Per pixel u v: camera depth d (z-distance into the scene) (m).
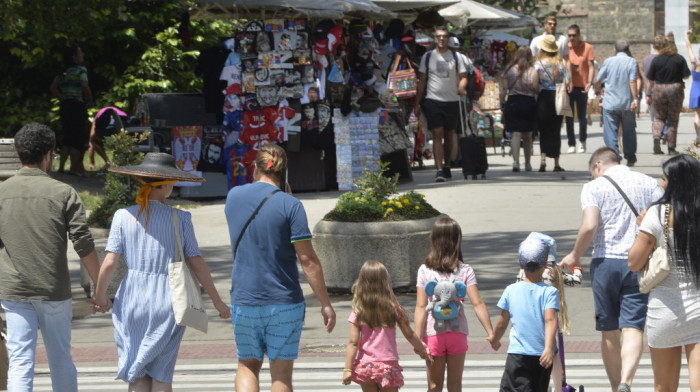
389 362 15.49
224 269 28.39
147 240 14.84
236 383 14.93
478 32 63.31
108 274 14.91
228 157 42.47
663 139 55.12
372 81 43.97
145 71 57.72
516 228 32.19
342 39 43.75
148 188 15.04
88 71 59.28
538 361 15.36
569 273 17.45
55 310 15.27
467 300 23.91
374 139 43.56
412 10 50.66
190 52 58.44
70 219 15.23
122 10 55.56
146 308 14.72
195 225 35.75
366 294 15.44
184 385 18.31
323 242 25.12
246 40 41.94
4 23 46.16
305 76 42.34
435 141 43.75
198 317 14.85
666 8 116.69
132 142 27.06
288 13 42.09
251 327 14.80
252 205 14.85
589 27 120.69
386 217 24.83
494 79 61.38
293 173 43.53
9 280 15.10
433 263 16.67
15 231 15.17
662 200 14.98
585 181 42.38
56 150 57.19
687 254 14.71
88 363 20.17
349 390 17.62
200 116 42.88
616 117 45.56
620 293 16.86
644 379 17.92
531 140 46.88
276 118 42.06
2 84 58.75
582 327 21.42
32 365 15.09
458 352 16.61
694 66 50.41
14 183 15.39
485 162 44.19
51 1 46.06
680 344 14.93
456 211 35.75
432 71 43.41
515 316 15.49
